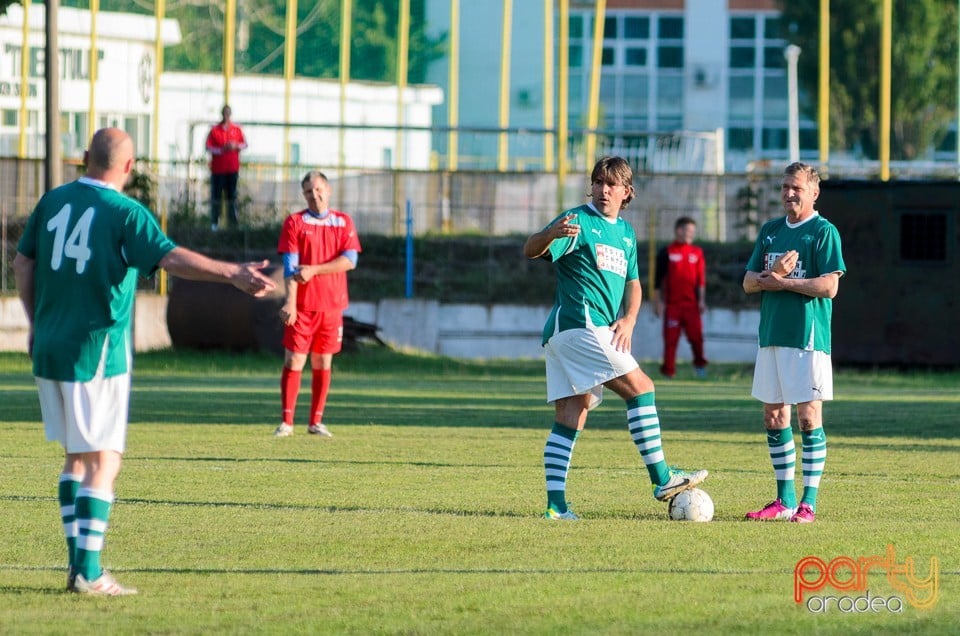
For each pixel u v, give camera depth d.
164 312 68.38
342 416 39.28
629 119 168.38
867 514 21.20
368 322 74.56
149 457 28.39
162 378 54.44
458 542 18.22
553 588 15.23
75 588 14.99
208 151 76.88
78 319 15.07
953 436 34.06
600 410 42.88
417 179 88.00
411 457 28.95
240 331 60.66
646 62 169.25
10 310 68.50
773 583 15.58
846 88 173.50
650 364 69.31
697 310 61.22
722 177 85.56
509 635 13.09
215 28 128.25
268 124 93.88
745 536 18.84
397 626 13.45
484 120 137.88
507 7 100.00
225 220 76.38
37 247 15.39
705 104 169.62
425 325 74.94
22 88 82.56
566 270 20.86
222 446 30.78
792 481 21.09
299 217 33.34
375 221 84.00
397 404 44.03
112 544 18.03
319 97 113.44
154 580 15.70
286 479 25.02
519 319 77.06
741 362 71.94
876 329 62.97
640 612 14.09
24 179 79.69
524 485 24.45
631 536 18.78
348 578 15.80
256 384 51.72
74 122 98.19
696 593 15.02
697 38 169.12
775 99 172.25
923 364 62.41
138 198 76.44
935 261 62.12
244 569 16.38
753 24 172.00
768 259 21.39
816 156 173.00
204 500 22.19
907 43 173.00
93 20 84.44
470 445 31.58
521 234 84.31
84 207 15.21
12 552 17.50
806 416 20.88
